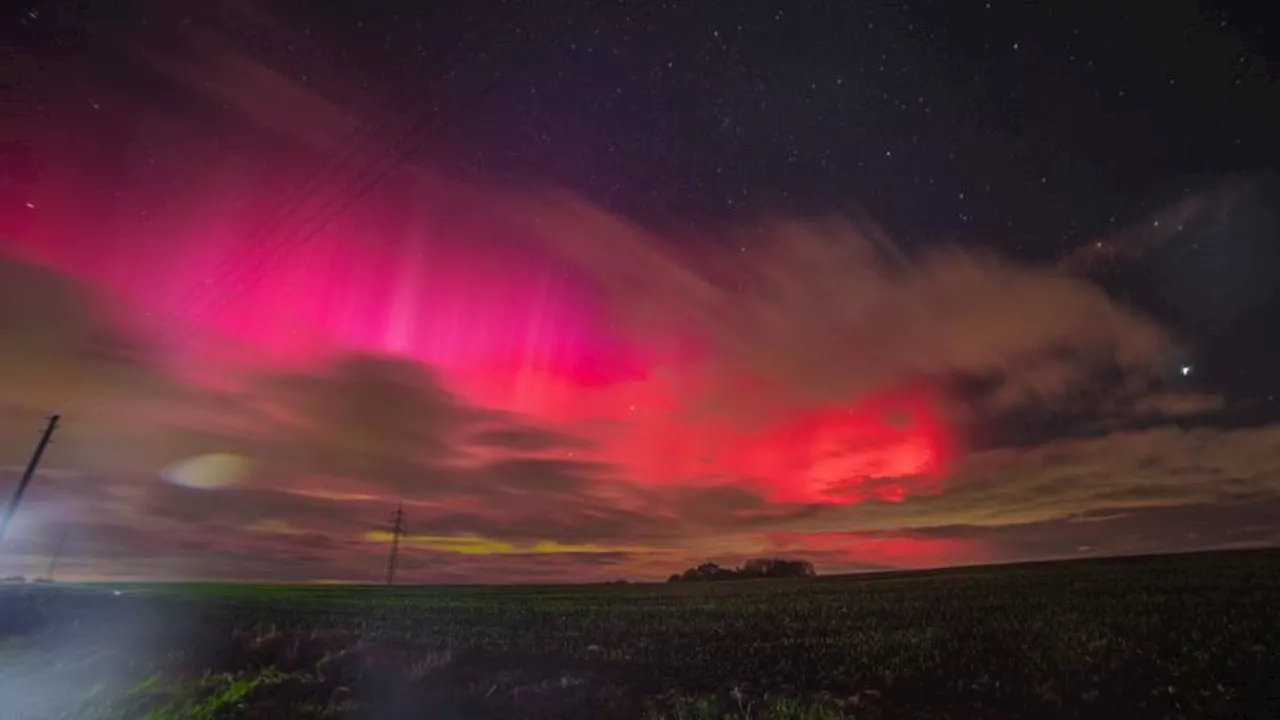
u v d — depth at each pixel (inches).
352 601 1918.1
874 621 1118.4
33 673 817.5
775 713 600.1
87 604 1588.3
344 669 800.3
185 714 615.2
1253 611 960.3
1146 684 654.5
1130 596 1237.1
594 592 2500.0
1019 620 1034.7
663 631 1093.8
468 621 1282.0
